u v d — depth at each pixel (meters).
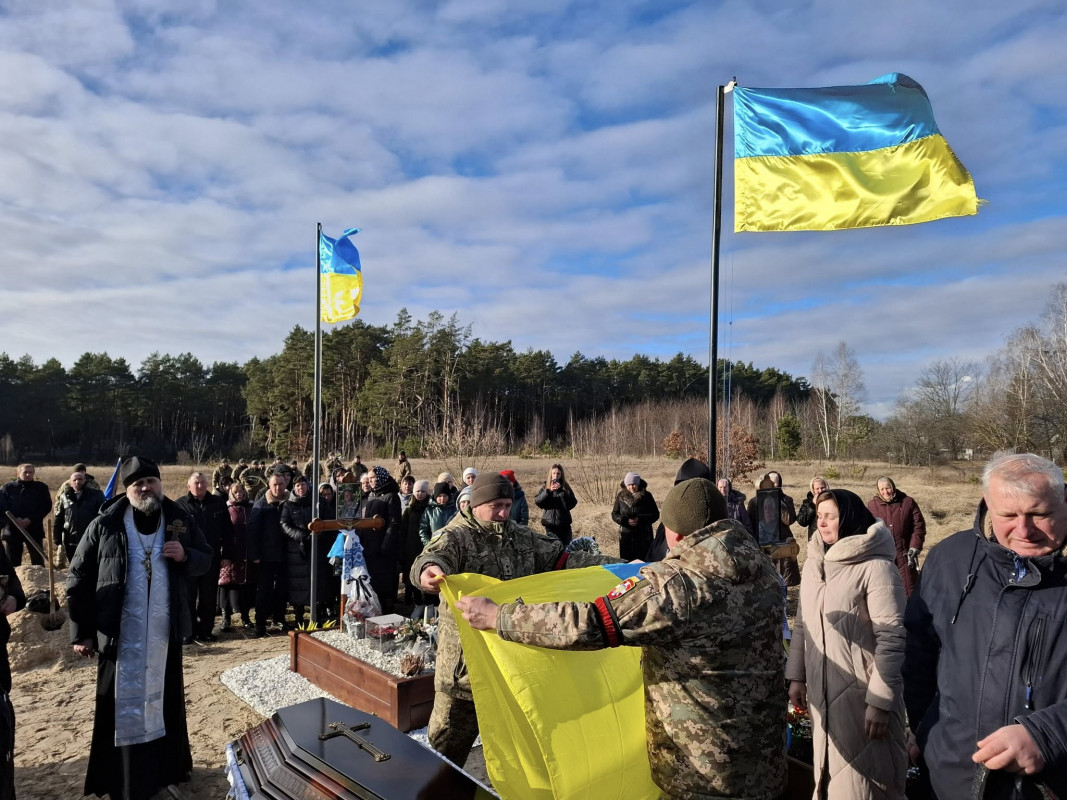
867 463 36.47
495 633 2.56
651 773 2.46
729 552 2.31
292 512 8.48
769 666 2.35
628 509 8.98
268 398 50.69
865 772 3.05
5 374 59.50
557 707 2.58
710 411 4.79
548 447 35.50
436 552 3.46
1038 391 33.81
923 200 4.89
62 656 7.14
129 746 4.05
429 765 2.36
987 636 2.13
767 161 5.10
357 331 52.81
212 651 7.63
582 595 3.01
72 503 8.37
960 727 2.15
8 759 3.36
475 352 54.38
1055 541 2.07
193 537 4.47
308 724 2.65
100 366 63.44
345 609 6.98
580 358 70.62
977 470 30.05
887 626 3.01
